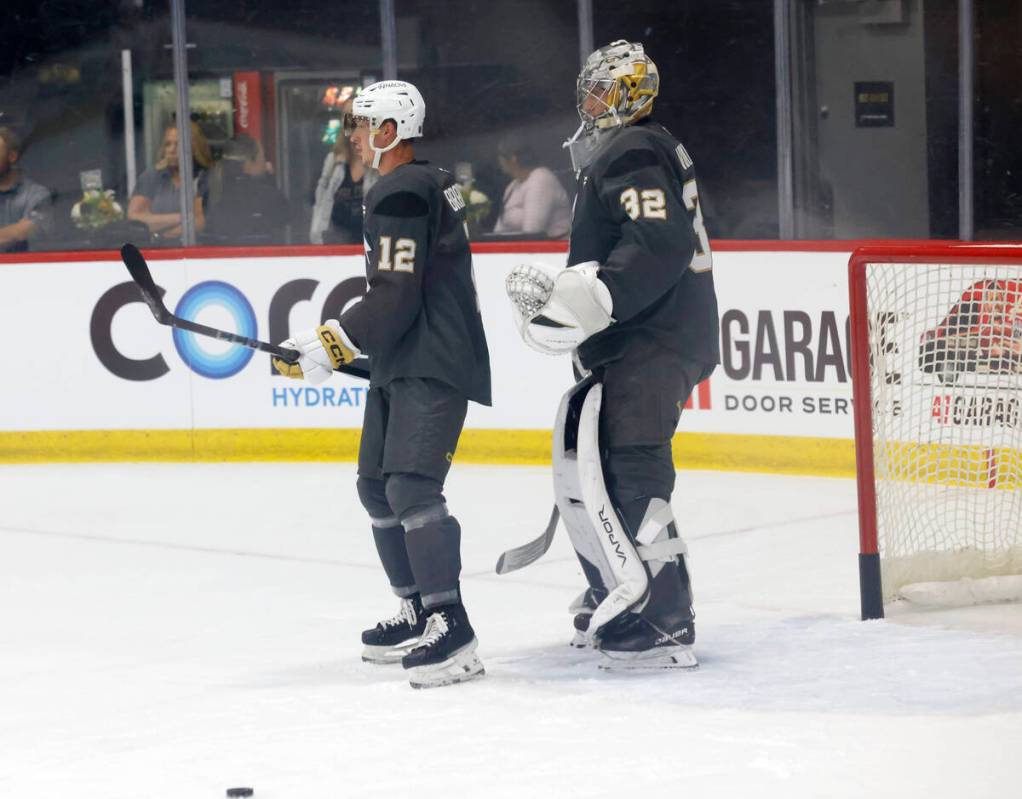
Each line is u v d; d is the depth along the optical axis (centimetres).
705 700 1468
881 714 1404
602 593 1669
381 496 1675
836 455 2909
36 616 2012
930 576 1914
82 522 2678
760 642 1708
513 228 3362
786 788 1198
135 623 1955
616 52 1590
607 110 1591
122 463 3319
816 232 3222
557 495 1627
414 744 1348
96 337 3319
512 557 1656
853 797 1173
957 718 1385
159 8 3403
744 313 2986
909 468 1958
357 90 3416
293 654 1759
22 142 3453
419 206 1565
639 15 3312
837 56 3159
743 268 2978
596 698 1488
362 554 2348
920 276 2219
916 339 1992
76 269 3312
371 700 1516
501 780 1238
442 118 3416
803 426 2942
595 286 1506
